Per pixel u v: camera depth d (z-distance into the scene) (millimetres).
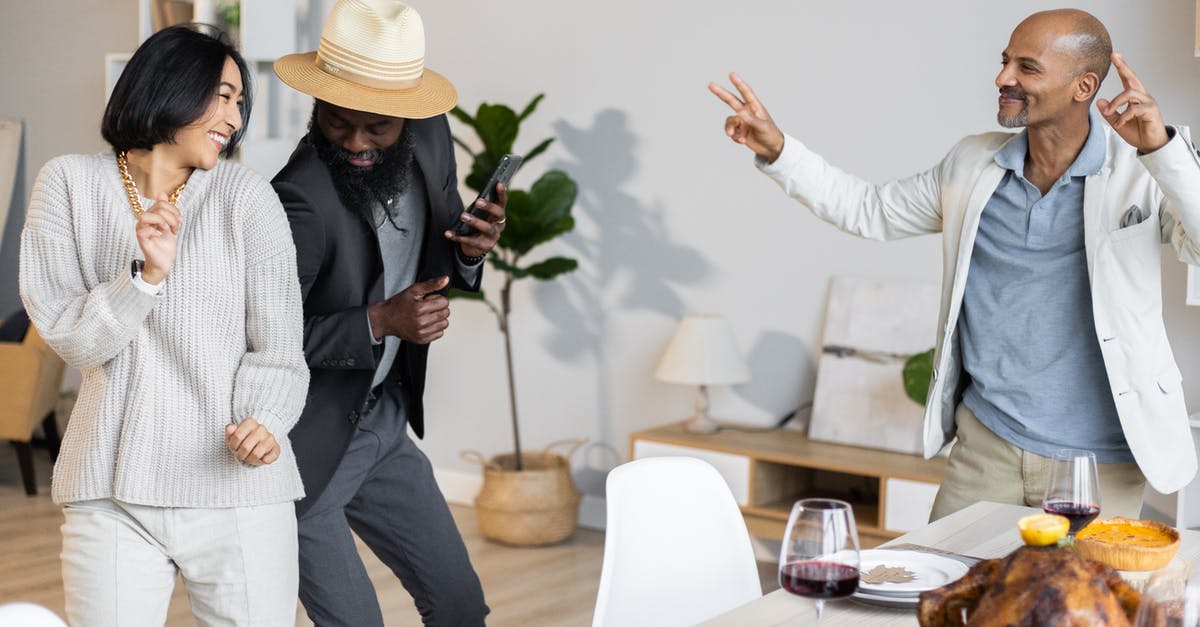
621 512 2062
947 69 4238
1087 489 1756
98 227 2045
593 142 5004
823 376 4512
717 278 4777
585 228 5062
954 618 1326
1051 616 1222
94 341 1969
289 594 2193
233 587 2117
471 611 2840
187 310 2047
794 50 4527
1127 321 2357
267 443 2047
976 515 2230
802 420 4645
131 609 2064
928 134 4293
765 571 4496
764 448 4352
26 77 6645
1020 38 2367
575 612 4066
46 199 2041
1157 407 2373
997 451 2516
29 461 5477
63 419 6164
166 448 2049
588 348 5105
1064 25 2326
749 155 4660
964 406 2607
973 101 4195
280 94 5426
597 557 4703
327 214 2473
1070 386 2439
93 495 2041
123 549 2068
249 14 5160
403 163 2578
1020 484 2488
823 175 2756
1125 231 2352
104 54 6352
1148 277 2373
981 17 4156
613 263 5016
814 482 4629
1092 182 2375
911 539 2072
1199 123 3828
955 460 2625
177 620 3910
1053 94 2338
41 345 5445
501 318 5117
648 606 2068
